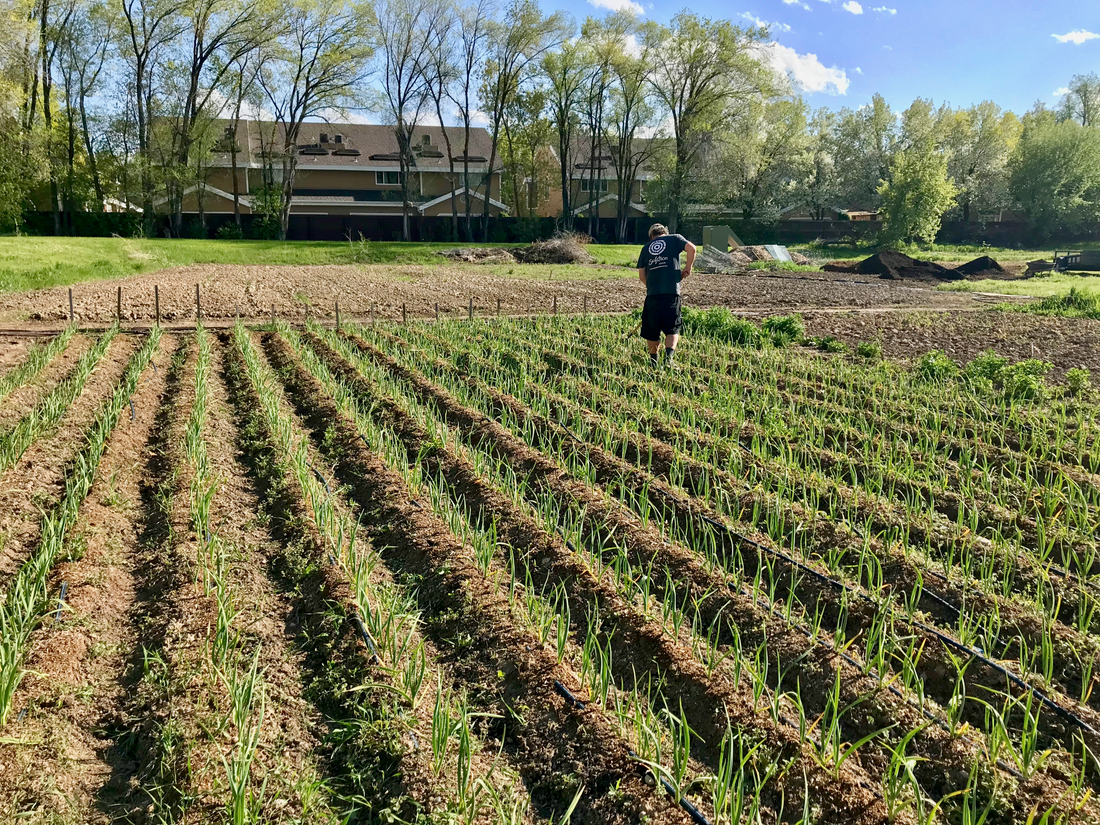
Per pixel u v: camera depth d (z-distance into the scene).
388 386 9.21
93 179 45.91
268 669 4.06
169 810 3.13
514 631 4.31
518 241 55.69
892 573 4.98
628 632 4.40
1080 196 60.41
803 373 10.49
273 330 13.68
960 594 4.71
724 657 4.07
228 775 3.01
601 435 7.65
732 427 7.85
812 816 3.12
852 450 7.30
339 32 46.69
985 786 3.25
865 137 72.88
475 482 6.39
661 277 10.34
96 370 9.74
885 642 4.12
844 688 3.89
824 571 4.99
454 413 8.56
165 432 7.61
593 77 54.38
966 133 70.81
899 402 8.89
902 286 27.75
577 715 3.66
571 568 5.02
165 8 42.34
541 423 8.09
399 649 4.15
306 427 8.17
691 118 53.78
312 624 4.47
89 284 18.55
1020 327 15.22
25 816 3.02
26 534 5.30
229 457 7.05
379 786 3.31
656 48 52.62
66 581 4.63
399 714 3.63
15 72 41.00
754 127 58.41
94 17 43.78
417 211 56.28
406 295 19.14
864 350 11.81
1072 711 3.67
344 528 5.66
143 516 5.82
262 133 53.59
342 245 37.16
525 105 53.69
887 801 3.08
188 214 52.47
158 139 44.47
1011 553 5.03
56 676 3.86
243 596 4.70
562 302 18.77
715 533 5.63
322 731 3.66
